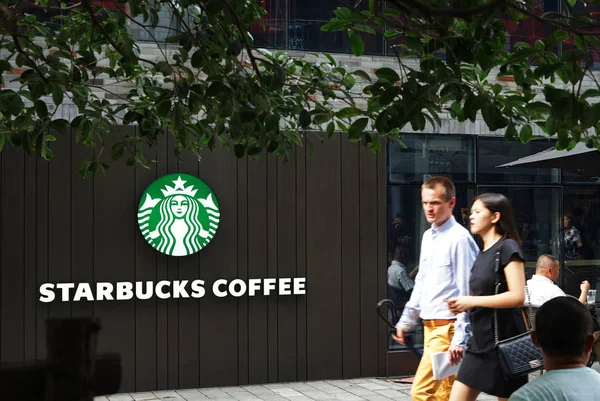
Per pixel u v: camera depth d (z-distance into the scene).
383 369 12.42
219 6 5.00
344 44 12.55
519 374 5.94
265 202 12.02
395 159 12.55
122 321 11.53
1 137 6.89
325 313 12.23
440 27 4.36
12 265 11.20
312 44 12.44
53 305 11.31
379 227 12.41
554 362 3.46
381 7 7.16
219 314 11.86
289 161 12.09
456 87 4.35
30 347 11.20
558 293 9.50
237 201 11.91
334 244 12.26
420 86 4.21
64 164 11.34
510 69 5.02
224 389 11.70
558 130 4.61
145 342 11.60
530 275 13.16
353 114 6.00
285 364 12.09
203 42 5.57
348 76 6.66
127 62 6.73
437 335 6.57
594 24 3.99
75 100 6.61
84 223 11.41
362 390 11.51
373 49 12.62
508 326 6.06
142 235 11.58
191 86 5.45
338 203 12.27
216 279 11.84
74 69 6.31
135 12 5.97
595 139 5.55
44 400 4.09
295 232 12.12
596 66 13.42
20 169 11.23
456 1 4.07
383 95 4.32
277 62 6.20
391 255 12.56
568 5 4.35
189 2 5.83
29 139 6.30
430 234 6.67
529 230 13.16
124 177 11.52
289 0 12.33
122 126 11.51
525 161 9.84
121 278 11.52
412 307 6.90
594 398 3.32
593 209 13.42
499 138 12.98
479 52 4.46
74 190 11.38
